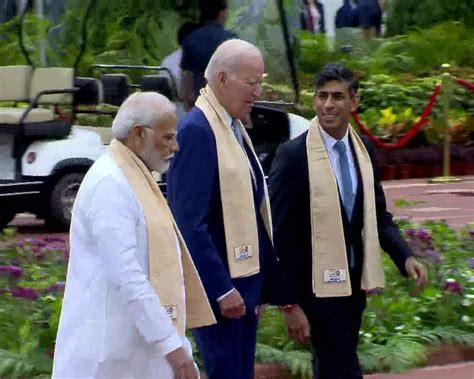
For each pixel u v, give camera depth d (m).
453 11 24.73
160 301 5.17
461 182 18.73
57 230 13.41
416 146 19.73
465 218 14.94
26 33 13.38
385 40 23.48
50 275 10.33
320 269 6.54
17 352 8.23
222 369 6.09
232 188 6.02
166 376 5.21
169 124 5.26
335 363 6.63
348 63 21.84
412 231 11.30
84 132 13.26
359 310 6.75
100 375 5.14
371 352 8.81
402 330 9.18
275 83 13.20
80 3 13.02
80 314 5.14
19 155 13.14
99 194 5.12
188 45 12.23
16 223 14.48
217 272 5.89
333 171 6.55
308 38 21.98
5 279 9.87
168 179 6.07
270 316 8.93
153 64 12.80
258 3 12.66
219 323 6.05
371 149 6.73
